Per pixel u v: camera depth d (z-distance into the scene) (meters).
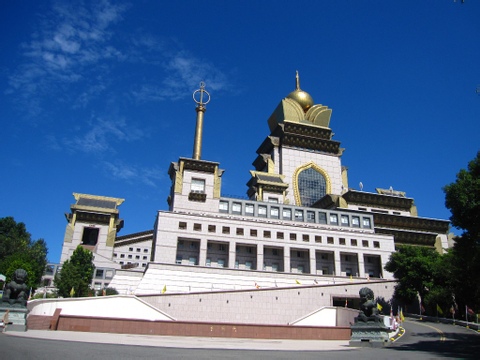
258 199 117.00
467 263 41.50
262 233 89.00
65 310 42.94
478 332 44.69
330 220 101.31
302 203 128.12
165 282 71.62
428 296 67.06
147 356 17.98
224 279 75.88
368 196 119.25
